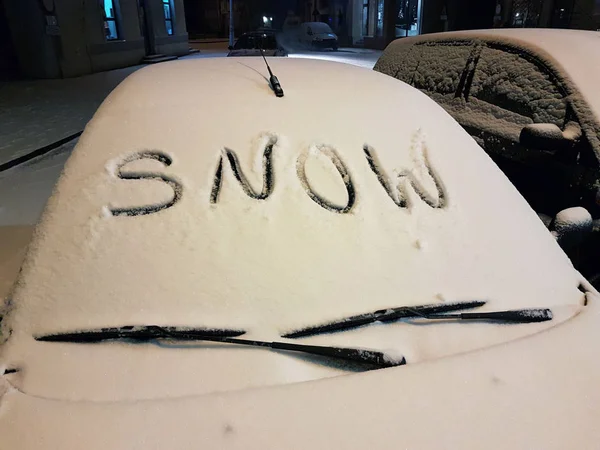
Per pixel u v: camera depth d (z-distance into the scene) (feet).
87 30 37.96
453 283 3.76
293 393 2.96
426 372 3.12
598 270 7.02
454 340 3.46
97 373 3.10
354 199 4.06
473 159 4.72
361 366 3.27
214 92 4.79
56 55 34.94
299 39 65.92
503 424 2.83
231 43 65.31
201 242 3.65
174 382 3.08
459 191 4.35
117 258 3.56
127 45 44.09
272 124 4.43
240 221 3.78
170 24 55.01
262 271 3.58
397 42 13.83
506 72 9.12
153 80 5.12
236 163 4.13
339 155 4.31
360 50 64.13
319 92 4.93
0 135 18.33
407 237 3.93
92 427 2.75
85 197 3.85
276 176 4.09
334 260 3.70
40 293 3.44
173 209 3.80
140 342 3.27
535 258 4.09
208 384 3.09
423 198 4.21
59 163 14.84
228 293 3.47
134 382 3.07
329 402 2.91
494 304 3.71
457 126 5.14
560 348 3.34
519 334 3.53
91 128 4.39
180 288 3.46
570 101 7.82
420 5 55.57
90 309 3.37
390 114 4.81
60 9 34.78
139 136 4.25
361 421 2.81
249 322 3.39
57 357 3.17
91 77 36.27
